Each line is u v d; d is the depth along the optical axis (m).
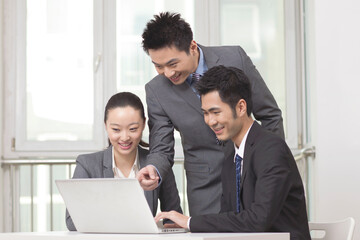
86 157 2.88
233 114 2.41
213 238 1.92
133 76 5.10
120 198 2.23
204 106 2.44
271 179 2.30
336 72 4.17
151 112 3.07
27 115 5.09
